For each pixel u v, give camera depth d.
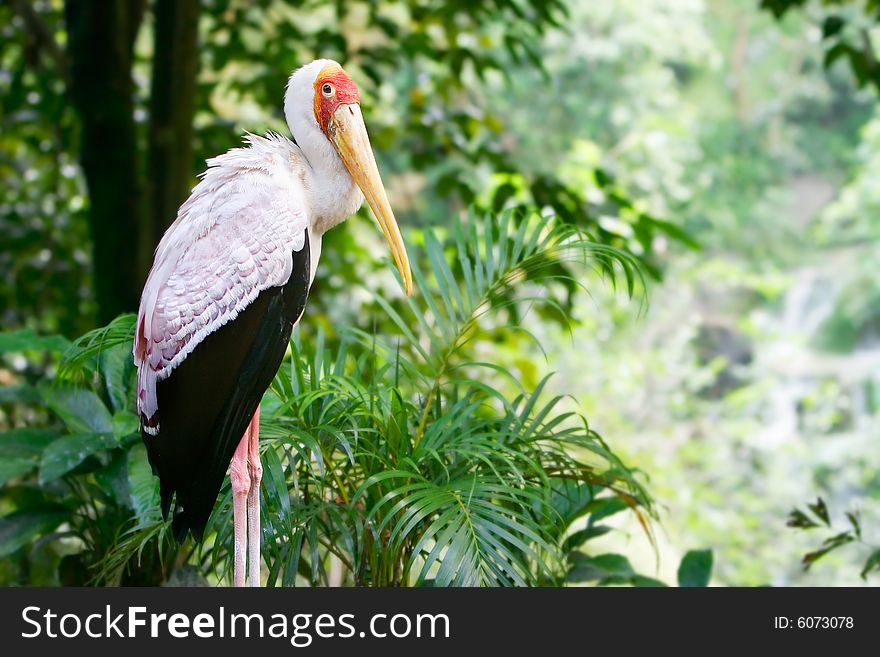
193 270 3.38
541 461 4.14
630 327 17.95
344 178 3.66
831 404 20.67
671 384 16.09
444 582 3.48
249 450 3.57
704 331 24.16
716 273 19.34
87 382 5.00
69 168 8.98
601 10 20.83
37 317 8.20
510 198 7.59
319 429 3.84
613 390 14.25
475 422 4.23
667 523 13.02
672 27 21.66
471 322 4.31
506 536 3.60
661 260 16.41
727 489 15.55
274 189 3.45
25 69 8.02
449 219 16.34
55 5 9.53
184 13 6.82
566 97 20.42
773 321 24.77
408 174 16.33
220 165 3.53
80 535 4.68
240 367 3.38
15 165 9.12
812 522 4.80
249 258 3.37
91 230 7.02
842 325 24.80
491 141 8.26
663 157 19.23
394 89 12.16
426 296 4.30
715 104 24.64
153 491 4.14
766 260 24.05
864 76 7.75
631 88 20.62
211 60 8.68
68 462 4.32
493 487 3.75
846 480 18.50
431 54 8.21
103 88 6.94
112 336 4.30
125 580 4.62
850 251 24.84
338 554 4.09
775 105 25.03
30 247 8.08
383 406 3.96
